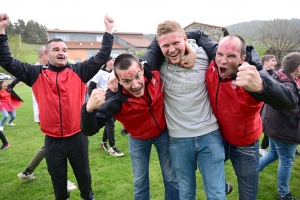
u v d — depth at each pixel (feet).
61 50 8.40
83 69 8.93
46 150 8.66
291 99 5.27
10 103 22.81
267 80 5.05
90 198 9.46
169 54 6.25
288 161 9.55
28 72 8.51
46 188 11.62
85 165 9.00
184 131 6.70
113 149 15.71
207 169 6.63
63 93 8.33
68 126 8.39
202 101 6.68
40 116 8.50
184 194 7.15
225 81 6.09
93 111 5.77
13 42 135.23
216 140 6.67
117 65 6.09
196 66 6.64
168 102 6.94
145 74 6.54
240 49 5.83
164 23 6.18
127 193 11.00
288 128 9.01
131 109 6.73
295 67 8.83
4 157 15.94
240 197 7.60
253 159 7.16
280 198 9.82
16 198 10.80
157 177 12.44
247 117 6.21
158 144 7.80
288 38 65.16
